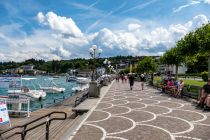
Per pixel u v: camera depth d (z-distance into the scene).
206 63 79.69
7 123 12.92
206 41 20.89
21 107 17.48
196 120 12.45
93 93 22.48
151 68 79.00
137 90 31.45
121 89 33.06
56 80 119.31
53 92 53.97
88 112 14.55
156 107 16.73
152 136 9.42
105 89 32.72
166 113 14.40
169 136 9.45
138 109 15.80
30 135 10.54
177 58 34.78
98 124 11.37
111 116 13.34
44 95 40.53
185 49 24.92
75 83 93.19
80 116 14.16
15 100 16.95
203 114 14.14
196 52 24.12
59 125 12.43
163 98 22.31
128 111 15.00
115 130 10.27
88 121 12.02
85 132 9.91
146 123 11.67
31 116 16.70
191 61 35.91
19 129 11.89
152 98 22.27
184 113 14.43
